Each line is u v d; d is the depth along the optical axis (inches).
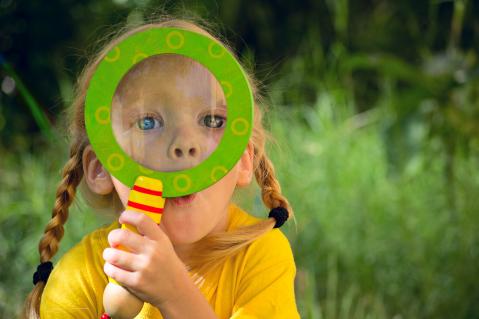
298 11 349.1
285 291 99.3
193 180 85.7
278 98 278.2
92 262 105.7
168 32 87.0
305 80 300.0
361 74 325.1
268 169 111.3
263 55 344.5
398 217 222.5
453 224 218.1
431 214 224.5
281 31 347.3
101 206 111.3
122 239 83.6
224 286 100.6
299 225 219.6
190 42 86.8
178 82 86.7
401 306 204.7
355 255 215.9
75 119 107.5
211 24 130.7
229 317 99.6
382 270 214.1
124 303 85.0
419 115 227.5
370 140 251.9
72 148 108.8
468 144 227.6
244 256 101.4
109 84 86.7
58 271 106.4
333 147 246.8
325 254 217.2
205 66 86.6
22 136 300.2
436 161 236.8
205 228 91.2
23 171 261.1
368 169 238.5
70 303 104.1
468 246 212.5
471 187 226.2
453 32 279.7
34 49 318.7
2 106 300.0
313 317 171.6
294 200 224.2
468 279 206.7
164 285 84.4
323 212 225.0
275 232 105.6
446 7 316.2
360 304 202.4
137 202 85.0
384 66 237.8
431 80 229.3
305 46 332.5
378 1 346.0
